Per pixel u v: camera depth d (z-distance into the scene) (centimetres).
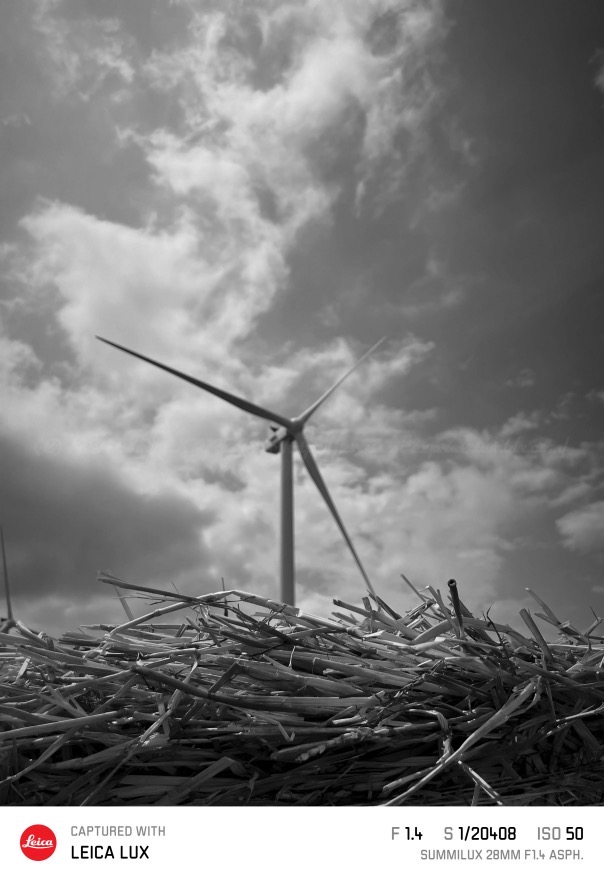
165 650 150
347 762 132
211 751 128
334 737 132
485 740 140
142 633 167
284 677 139
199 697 129
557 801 145
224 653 149
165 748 127
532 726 142
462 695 144
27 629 152
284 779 128
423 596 175
